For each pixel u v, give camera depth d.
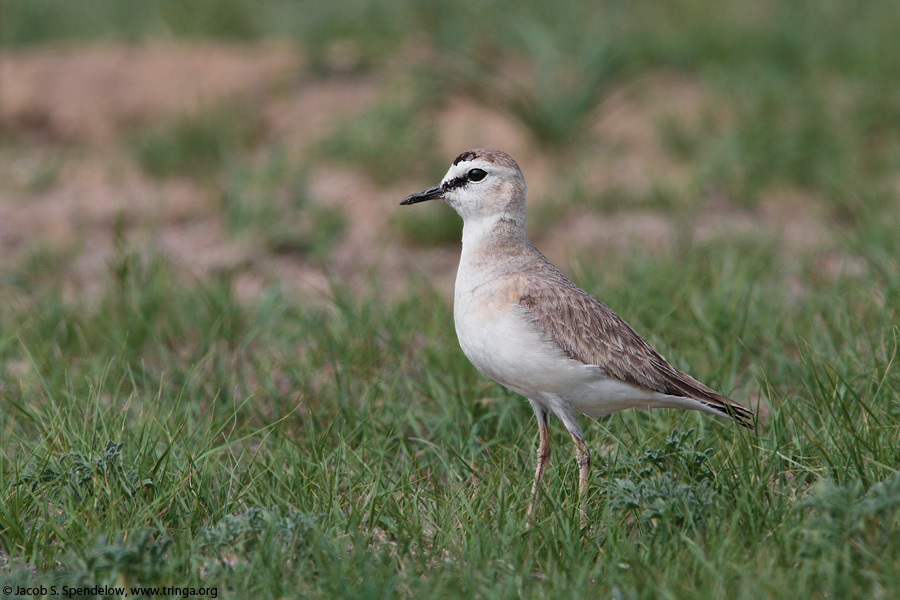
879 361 9.10
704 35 23.84
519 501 7.66
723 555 6.57
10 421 9.14
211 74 22.09
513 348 7.88
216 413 9.45
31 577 6.74
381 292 13.43
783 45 22.98
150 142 19.16
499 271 8.16
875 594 6.11
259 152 19.38
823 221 15.89
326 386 9.95
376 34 23.61
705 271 12.41
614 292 11.55
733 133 18.59
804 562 6.48
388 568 6.70
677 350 10.09
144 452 8.05
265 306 11.67
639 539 7.18
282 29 25.22
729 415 8.01
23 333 11.55
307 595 6.43
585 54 20.45
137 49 23.56
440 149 18.78
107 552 6.54
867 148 18.20
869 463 7.38
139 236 15.95
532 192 17.22
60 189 18.02
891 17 25.55
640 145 19.41
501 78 21.52
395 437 8.88
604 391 7.96
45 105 21.06
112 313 11.88
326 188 17.66
